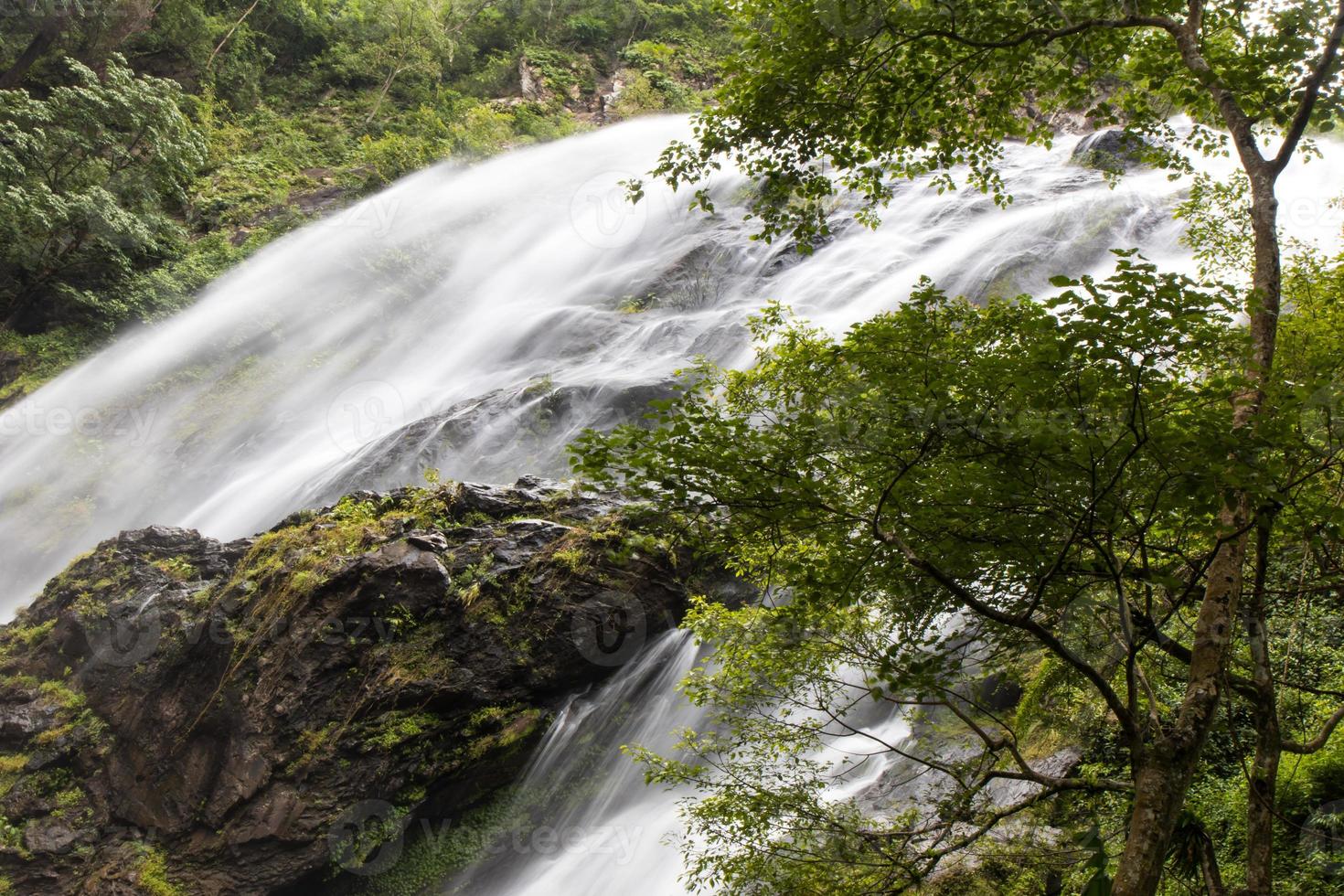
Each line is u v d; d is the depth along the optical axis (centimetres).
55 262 2689
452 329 2858
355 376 2683
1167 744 424
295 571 1249
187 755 1212
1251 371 443
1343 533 447
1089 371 412
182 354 2631
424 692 1168
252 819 1130
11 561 2114
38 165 2602
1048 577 430
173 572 1391
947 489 468
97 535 2170
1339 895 646
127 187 2794
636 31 4669
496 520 1320
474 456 1933
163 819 1184
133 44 3688
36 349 2625
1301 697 755
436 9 4428
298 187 3438
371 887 1160
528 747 1228
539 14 4628
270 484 2116
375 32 4278
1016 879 725
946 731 1007
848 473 502
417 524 1300
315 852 1123
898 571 511
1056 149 2916
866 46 662
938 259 2339
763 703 742
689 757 1152
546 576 1235
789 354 659
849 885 581
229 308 2759
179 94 3025
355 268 2930
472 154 3547
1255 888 473
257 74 3991
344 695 1179
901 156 734
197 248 2998
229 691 1202
